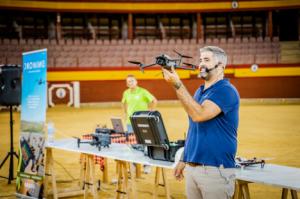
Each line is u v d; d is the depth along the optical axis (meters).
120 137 6.38
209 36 31.72
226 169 3.16
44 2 27.81
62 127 14.89
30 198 6.01
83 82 24.86
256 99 26.20
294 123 15.73
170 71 3.08
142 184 6.96
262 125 15.23
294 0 29.52
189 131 3.36
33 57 6.19
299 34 31.88
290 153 9.80
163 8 29.52
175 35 31.36
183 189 6.64
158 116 4.24
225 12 31.70
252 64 26.12
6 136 12.85
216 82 3.22
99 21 31.11
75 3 28.44
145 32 31.20
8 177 7.55
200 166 3.20
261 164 4.28
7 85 7.19
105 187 6.85
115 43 27.48
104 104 25.25
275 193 6.35
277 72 26.20
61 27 30.20
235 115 3.20
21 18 29.62
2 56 24.72
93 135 5.80
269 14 30.00
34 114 6.05
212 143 3.14
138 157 4.72
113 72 25.34
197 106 3.04
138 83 25.62
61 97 24.25
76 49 26.59
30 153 6.09
